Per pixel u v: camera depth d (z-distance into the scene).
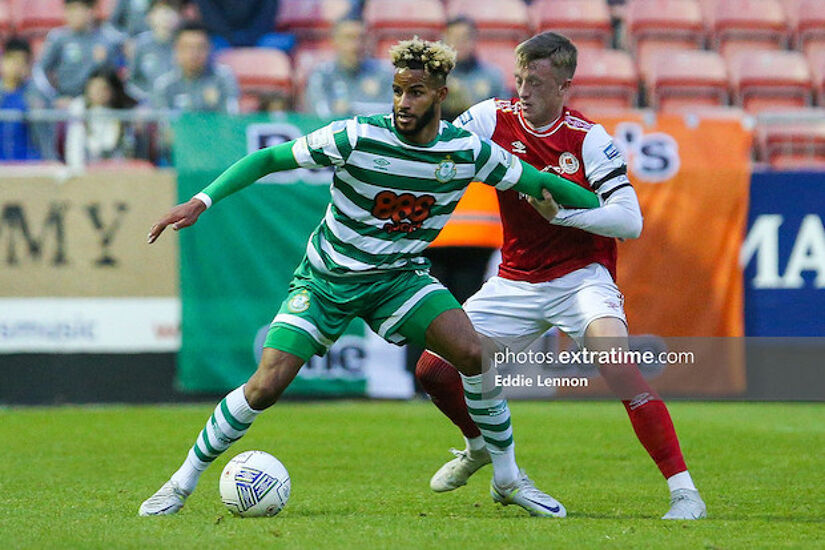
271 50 51.34
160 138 40.38
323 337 19.20
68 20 48.88
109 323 37.84
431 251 38.19
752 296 38.78
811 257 38.72
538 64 20.12
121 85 43.25
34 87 47.38
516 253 21.42
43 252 37.62
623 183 20.28
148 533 16.91
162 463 27.09
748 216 38.75
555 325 21.36
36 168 37.56
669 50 56.06
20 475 25.20
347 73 46.53
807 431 33.66
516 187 19.14
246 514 18.97
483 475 25.80
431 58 17.94
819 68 57.00
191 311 37.97
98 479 24.67
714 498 22.62
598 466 27.16
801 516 20.22
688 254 38.59
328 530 17.31
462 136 18.67
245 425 19.14
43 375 37.78
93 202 37.72
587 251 21.17
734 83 54.56
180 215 18.03
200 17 52.38
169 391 38.06
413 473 25.84
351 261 19.02
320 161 18.45
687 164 38.62
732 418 36.75
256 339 38.06
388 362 39.09
